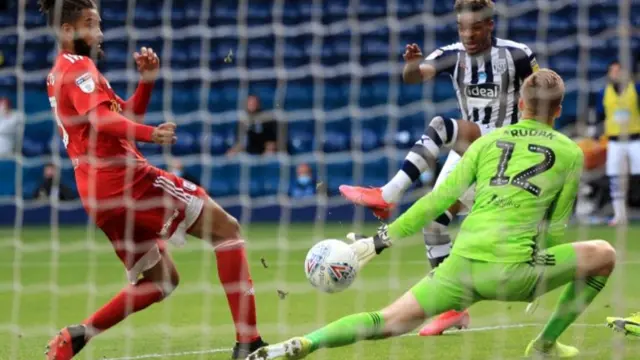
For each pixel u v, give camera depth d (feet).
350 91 126.11
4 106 119.24
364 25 128.67
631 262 84.17
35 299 71.10
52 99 49.52
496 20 120.88
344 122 123.95
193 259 92.63
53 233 115.44
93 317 49.70
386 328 43.27
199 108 126.21
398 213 109.70
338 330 42.70
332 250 43.42
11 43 126.41
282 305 65.31
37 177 123.75
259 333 54.90
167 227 49.78
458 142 57.77
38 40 125.70
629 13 122.52
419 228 43.91
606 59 121.29
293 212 121.39
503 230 43.19
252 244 100.99
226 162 120.06
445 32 126.41
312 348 42.52
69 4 49.01
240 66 127.44
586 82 117.19
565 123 115.85
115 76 120.67
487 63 57.93
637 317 52.60
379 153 121.49
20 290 75.66
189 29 127.13
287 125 122.42
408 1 128.67
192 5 128.57
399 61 126.93
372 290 71.10
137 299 50.65
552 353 48.16
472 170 44.78
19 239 106.22
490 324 57.67
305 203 120.78
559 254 43.96
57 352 48.62
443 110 122.93
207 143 114.52
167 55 114.73
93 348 53.06
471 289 43.37
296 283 75.61
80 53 49.85
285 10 130.41
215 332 57.26
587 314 59.67
